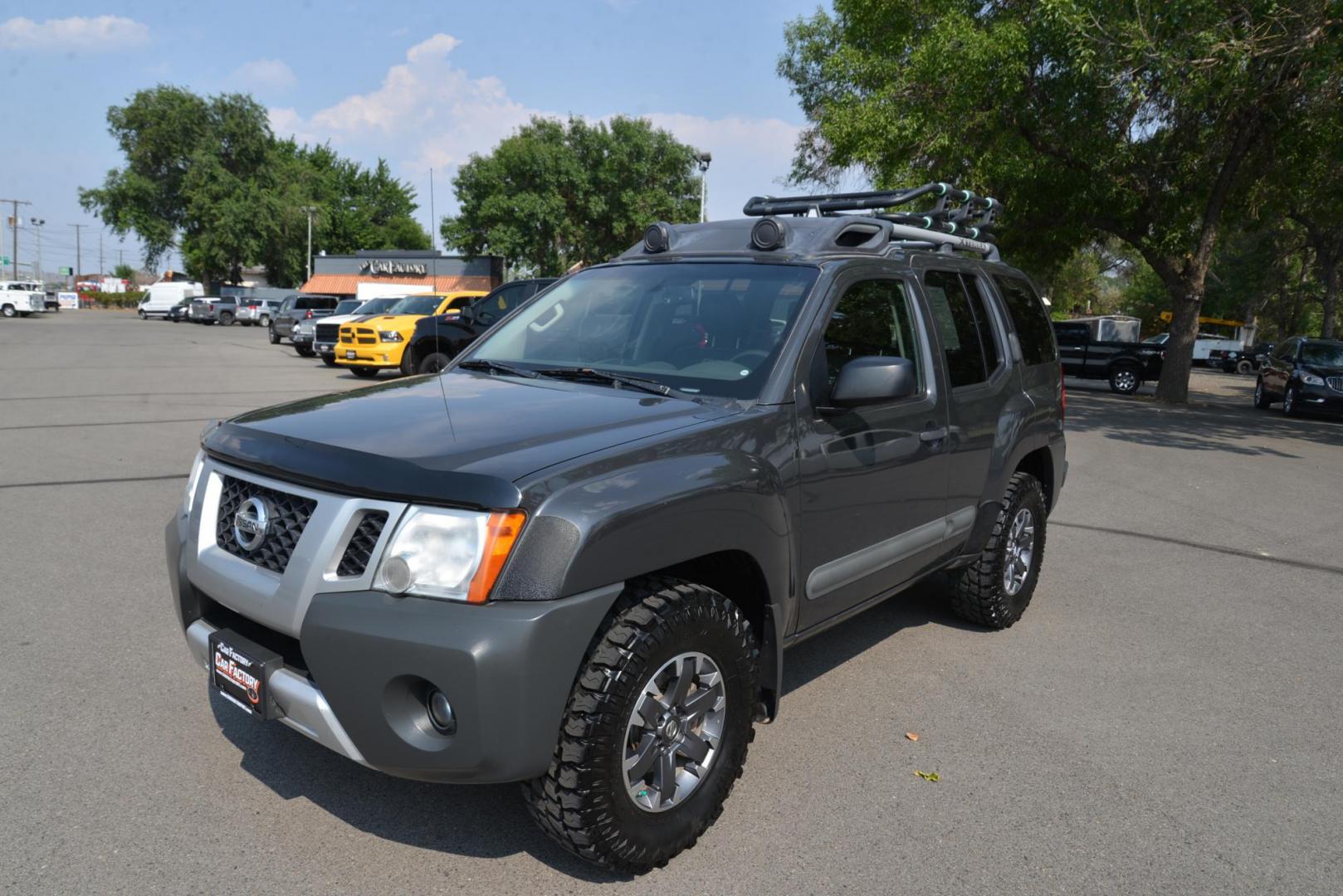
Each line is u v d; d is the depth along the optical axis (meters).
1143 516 8.01
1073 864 2.83
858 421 3.44
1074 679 4.29
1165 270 20.53
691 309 3.61
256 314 51.97
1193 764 3.51
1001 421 4.46
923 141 17.45
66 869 2.61
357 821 2.90
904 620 5.07
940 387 3.99
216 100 74.19
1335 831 3.07
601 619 2.42
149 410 12.24
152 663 4.03
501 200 48.59
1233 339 41.00
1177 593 5.74
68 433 10.05
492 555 2.32
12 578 5.09
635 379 3.35
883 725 3.75
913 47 18.31
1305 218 25.53
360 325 17.38
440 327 16.48
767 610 3.02
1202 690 4.23
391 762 2.36
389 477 2.41
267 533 2.62
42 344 27.69
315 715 2.44
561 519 2.37
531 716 2.32
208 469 2.92
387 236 85.50
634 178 51.62
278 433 2.77
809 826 2.99
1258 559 6.64
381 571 2.37
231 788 3.06
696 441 2.80
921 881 2.71
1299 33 12.94
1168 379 20.77
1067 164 18.86
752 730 2.95
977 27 16.97
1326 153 17.81
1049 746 3.61
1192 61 13.42
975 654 4.58
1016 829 3.01
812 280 3.52
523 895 2.58
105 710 3.58
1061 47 15.88
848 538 3.45
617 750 2.47
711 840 2.89
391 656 2.29
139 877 2.58
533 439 2.64
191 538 2.88
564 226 50.28
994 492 4.44
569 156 50.06
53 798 2.96
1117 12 14.12
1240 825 3.09
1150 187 19.62
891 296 3.87
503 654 2.26
